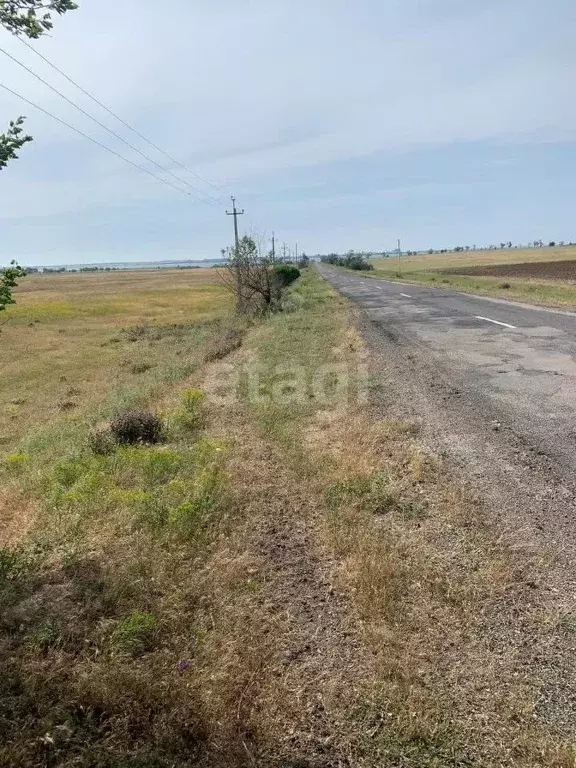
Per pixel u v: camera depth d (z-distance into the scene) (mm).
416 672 2691
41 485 5508
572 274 44875
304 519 4434
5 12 3363
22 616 3170
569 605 3111
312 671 2764
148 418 6992
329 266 117938
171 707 2516
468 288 29906
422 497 4602
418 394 8039
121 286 73000
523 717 2410
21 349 23031
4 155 3400
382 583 3363
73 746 2332
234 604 3281
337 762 2270
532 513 4152
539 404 7008
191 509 4344
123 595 3346
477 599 3211
